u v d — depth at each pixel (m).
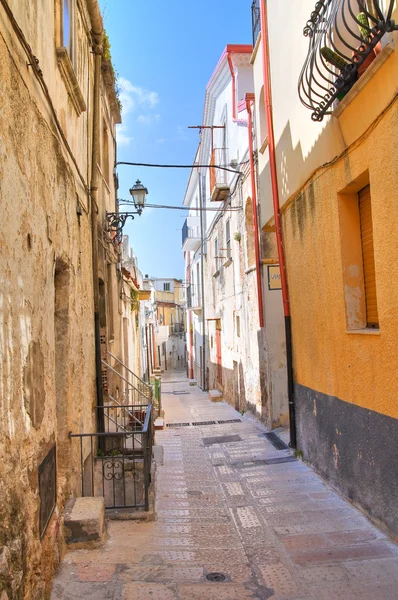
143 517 5.52
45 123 4.29
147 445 5.80
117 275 11.23
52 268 4.50
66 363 5.36
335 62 5.00
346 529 5.09
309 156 6.80
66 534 4.61
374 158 4.80
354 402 5.61
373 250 5.43
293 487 6.61
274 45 8.55
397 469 4.62
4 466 2.85
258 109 10.56
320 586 3.97
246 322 13.58
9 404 3.01
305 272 7.30
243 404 14.34
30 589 3.21
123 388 12.16
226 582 4.05
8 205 3.11
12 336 3.14
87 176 7.39
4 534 2.76
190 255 33.62
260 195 10.86
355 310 5.83
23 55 3.56
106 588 3.90
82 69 7.11
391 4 3.83
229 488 6.80
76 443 5.61
